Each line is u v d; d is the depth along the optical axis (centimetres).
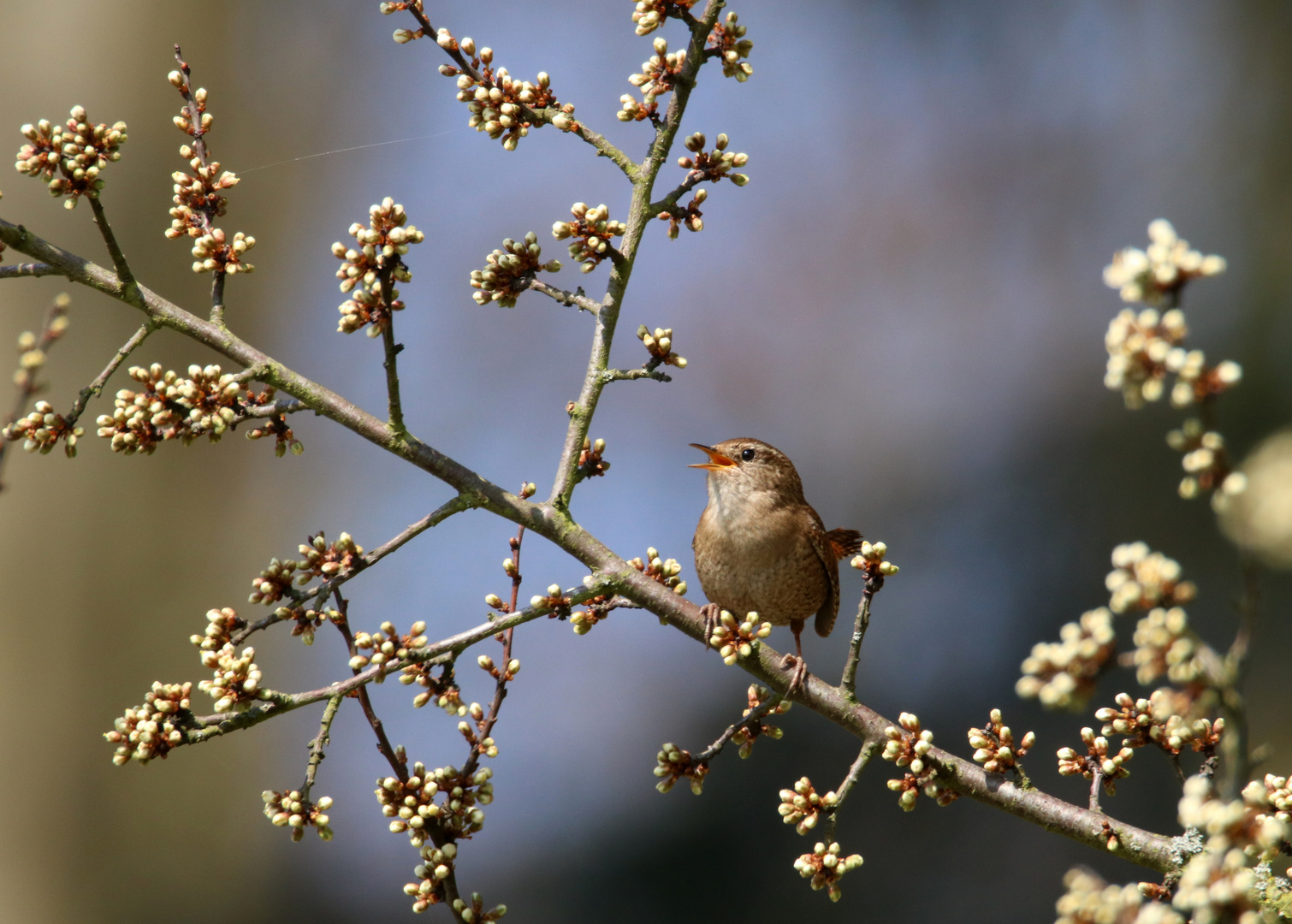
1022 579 1566
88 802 1134
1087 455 1667
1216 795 306
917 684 1473
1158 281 275
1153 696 439
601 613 479
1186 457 273
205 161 486
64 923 1109
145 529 1198
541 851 1402
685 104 496
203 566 1246
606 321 492
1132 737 451
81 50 1209
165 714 413
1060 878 1295
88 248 1169
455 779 431
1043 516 1625
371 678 432
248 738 1260
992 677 1466
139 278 1209
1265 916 359
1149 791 1302
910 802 456
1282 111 1803
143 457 1211
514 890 1363
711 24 494
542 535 479
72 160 440
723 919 1317
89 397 438
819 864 443
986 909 1284
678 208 500
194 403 438
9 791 1101
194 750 1213
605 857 1387
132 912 1145
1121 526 1576
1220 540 1505
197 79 1295
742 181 496
